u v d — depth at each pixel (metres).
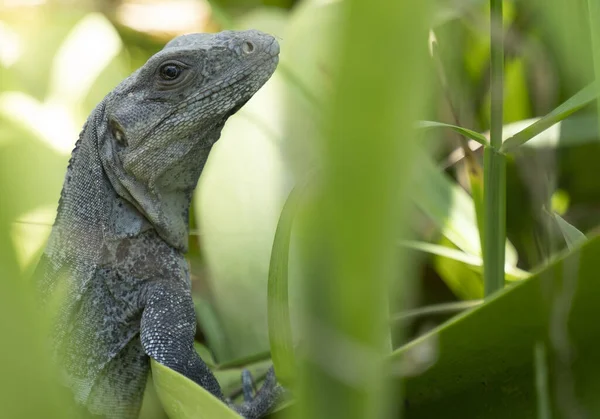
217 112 1.14
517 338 1.03
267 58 1.14
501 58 1.08
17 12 1.26
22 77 1.24
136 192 1.13
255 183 1.19
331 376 0.58
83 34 1.26
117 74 1.25
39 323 0.65
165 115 1.13
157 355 1.12
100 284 1.13
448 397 1.05
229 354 1.17
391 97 0.44
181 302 1.13
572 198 1.19
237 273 1.17
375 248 0.48
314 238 0.54
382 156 0.46
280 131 1.19
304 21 1.18
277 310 1.06
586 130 1.14
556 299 1.02
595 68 1.04
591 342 1.03
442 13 1.14
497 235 1.08
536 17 1.13
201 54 1.13
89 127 1.14
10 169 0.58
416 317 1.17
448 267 1.17
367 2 0.43
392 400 1.03
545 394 1.02
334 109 0.46
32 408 0.64
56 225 1.14
